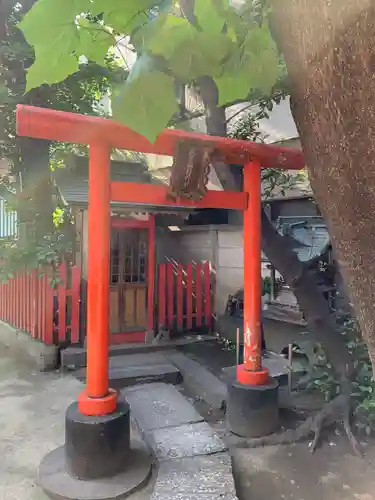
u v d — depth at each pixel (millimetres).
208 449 3652
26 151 6781
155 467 3461
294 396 4875
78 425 3189
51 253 5984
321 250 5652
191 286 7445
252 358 4203
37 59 1114
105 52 1242
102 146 3266
